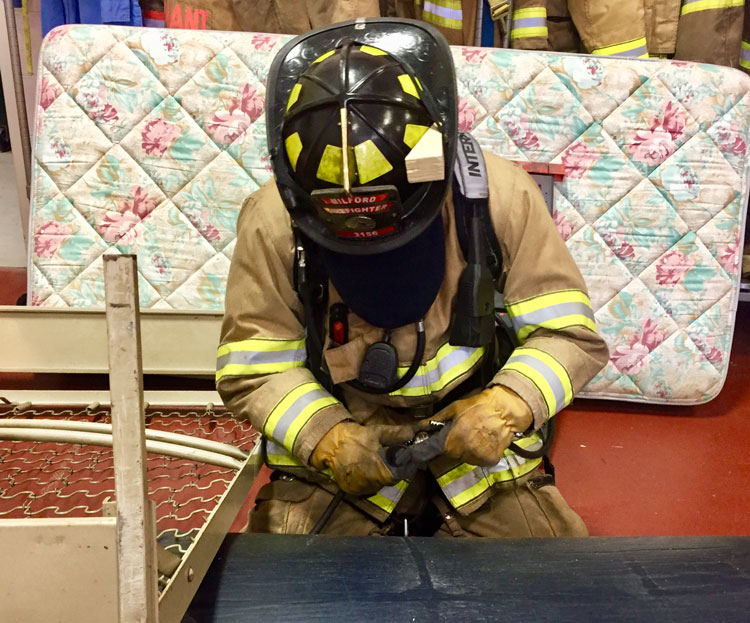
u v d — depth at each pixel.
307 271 0.81
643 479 1.29
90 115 1.46
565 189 1.45
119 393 0.44
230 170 1.47
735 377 1.78
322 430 0.78
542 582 0.58
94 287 1.49
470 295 0.79
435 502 0.97
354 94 0.69
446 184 0.72
